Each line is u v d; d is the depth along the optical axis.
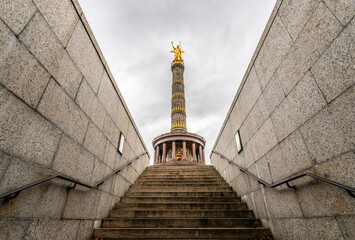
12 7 2.34
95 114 4.62
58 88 3.21
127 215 5.30
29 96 2.58
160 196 6.57
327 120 2.65
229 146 7.50
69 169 3.47
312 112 2.94
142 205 5.77
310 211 2.96
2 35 2.19
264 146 4.51
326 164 2.65
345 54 2.38
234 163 6.61
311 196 2.95
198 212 5.25
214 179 8.48
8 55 2.27
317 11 2.85
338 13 2.49
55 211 3.08
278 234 3.88
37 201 2.70
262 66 4.59
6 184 2.19
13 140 2.31
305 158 3.09
